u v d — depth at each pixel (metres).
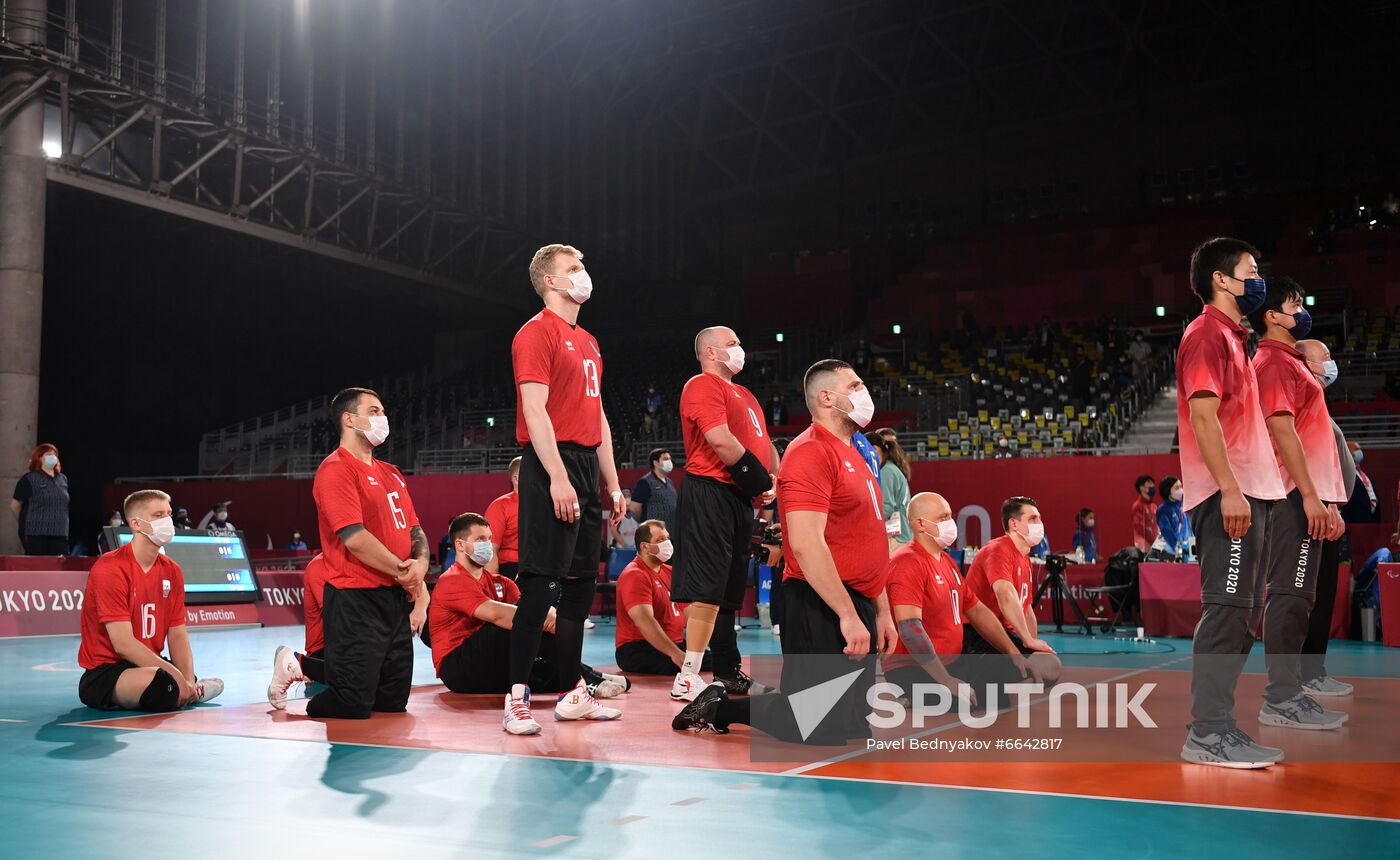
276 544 22.45
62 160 18.44
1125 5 30.33
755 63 33.59
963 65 31.95
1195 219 28.14
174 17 21.25
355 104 24.64
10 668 7.11
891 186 32.88
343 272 25.66
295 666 4.91
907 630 4.80
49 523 11.24
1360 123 28.45
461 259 28.17
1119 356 22.64
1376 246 24.92
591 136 32.31
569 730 4.25
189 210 20.72
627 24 33.06
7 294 17.70
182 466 26.69
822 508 3.73
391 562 4.58
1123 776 3.27
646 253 33.84
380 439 4.75
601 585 14.72
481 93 28.06
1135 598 11.26
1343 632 10.38
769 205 34.19
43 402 23.78
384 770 3.36
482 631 5.59
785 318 30.08
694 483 4.79
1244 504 3.47
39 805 2.88
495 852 2.40
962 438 20.16
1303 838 2.51
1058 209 31.27
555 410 4.41
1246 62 29.58
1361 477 9.21
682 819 2.70
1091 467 16.59
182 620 5.33
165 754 3.68
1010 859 2.33
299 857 2.36
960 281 28.88
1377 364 20.67
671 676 6.80
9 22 17.67
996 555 5.76
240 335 27.94
